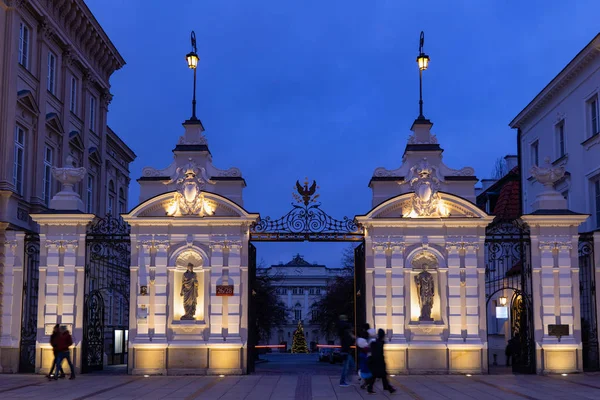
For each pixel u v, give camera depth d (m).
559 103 38.28
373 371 21.61
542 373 27.00
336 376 27.00
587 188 34.38
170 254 27.77
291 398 20.39
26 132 33.19
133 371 27.08
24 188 32.75
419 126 28.89
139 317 27.33
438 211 27.78
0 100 30.44
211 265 27.64
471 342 27.16
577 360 27.19
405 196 27.70
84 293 27.61
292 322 122.12
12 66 31.03
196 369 27.16
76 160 40.12
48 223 27.81
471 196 28.39
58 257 27.72
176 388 22.86
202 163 28.55
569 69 35.72
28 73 33.28
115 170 50.28
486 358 27.16
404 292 27.48
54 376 25.36
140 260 27.66
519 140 44.75
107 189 47.47
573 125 36.31
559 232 27.75
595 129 34.34
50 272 27.61
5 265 27.94
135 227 27.86
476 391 22.06
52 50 36.53
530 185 42.62
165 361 27.11
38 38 34.53
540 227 27.78
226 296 27.47
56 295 27.55
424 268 27.70
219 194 28.31
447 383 24.36
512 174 45.62
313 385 23.81
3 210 29.53
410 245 27.72
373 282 27.52
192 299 27.56
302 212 28.28
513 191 44.22
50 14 36.06
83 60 40.62
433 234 27.73
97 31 41.88
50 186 35.97
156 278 27.56
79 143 39.81
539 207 28.05
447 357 27.09
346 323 24.12
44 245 27.77
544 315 27.38
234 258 27.66
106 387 23.14
